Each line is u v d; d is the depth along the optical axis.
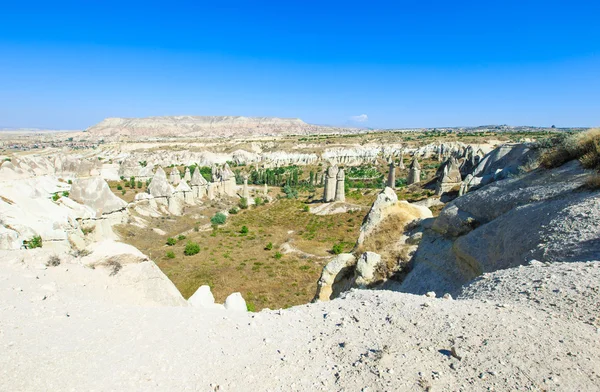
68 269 10.38
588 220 9.77
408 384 5.27
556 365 5.29
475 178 42.50
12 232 19.52
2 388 4.92
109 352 6.27
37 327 6.77
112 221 41.25
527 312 6.85
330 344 6.82
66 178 62.56
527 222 11.63
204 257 38.44
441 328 6.71
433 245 15.95
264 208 67.06
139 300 10.75
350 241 44.78
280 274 33.16
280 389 5.57
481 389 5.02
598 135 14.84
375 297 9.11
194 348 6.75
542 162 16.94
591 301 6.73
